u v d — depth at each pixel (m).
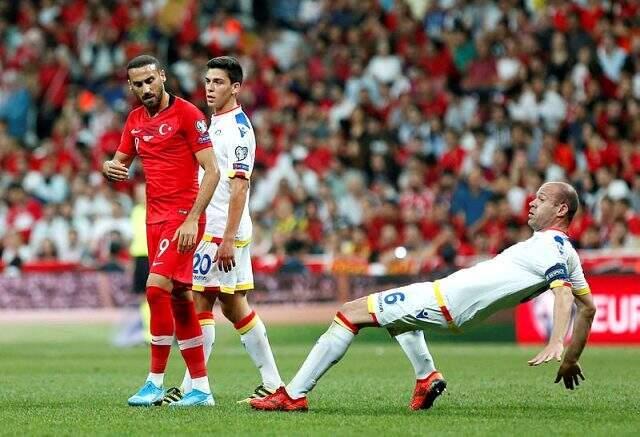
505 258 26.20
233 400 30.06
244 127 29.19
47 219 73.94
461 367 43.03
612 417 25.75
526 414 26.44
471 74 81.00
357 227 67.12
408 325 26.25
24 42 93.38
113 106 89.06
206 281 29.53
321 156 77.62
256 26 95.94
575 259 26.27
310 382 26.66
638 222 63.41
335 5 91.81
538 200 26.56
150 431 23.11
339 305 63.66
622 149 70.44
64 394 32.09
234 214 28.39
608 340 56.22
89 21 94.69
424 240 68.38
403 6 87.94
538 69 77.31
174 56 91.00
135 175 77.44
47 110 91.12
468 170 72.44
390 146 76.69
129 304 64.44
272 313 64.19
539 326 58.41
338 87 83.88
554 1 81.75
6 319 66.12
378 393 32.00
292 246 67.19
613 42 78.62
